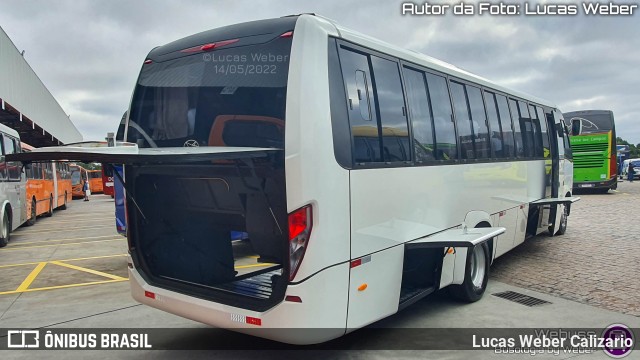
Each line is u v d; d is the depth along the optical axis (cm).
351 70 405
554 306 579
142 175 454
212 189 429
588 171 2242
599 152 2220
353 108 398
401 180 450
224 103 415
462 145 586
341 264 372
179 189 452
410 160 470
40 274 845
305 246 350
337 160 371
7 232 1260
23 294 705
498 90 721
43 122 2694
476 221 613
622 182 3606
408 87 484
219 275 464
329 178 362
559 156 998
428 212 498
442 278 524
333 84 380
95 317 581
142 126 479
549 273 732
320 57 371
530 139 848
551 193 976
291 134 353
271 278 428
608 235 1048
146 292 442
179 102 451
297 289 350
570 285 665
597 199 1969
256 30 402
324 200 357
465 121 600
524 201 805
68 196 2880
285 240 356
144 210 456
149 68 484
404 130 466
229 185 400
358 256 390
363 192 396
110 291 707
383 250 423
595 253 862
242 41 407
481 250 615
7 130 1327
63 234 1436
